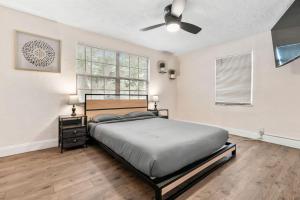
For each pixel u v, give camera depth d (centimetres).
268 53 333
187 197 153
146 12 263
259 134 346
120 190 164
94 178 187
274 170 207
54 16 280
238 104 388
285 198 151
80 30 329
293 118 302
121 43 394
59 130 294
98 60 363
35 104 280
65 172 201
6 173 196
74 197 152
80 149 287
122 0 231
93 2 237
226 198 152
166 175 155
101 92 369
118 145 204
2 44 249
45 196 152
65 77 312
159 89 492
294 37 253
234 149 254
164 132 225
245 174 197
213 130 238
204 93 468
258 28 319
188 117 514
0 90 248
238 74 387
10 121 257
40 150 279
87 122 322
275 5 237
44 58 288
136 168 170
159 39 388
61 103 308
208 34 352
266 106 338
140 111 403
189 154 173
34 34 277
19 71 264
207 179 186
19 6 249
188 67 512
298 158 246
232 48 397
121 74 404
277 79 321
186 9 248
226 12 257
